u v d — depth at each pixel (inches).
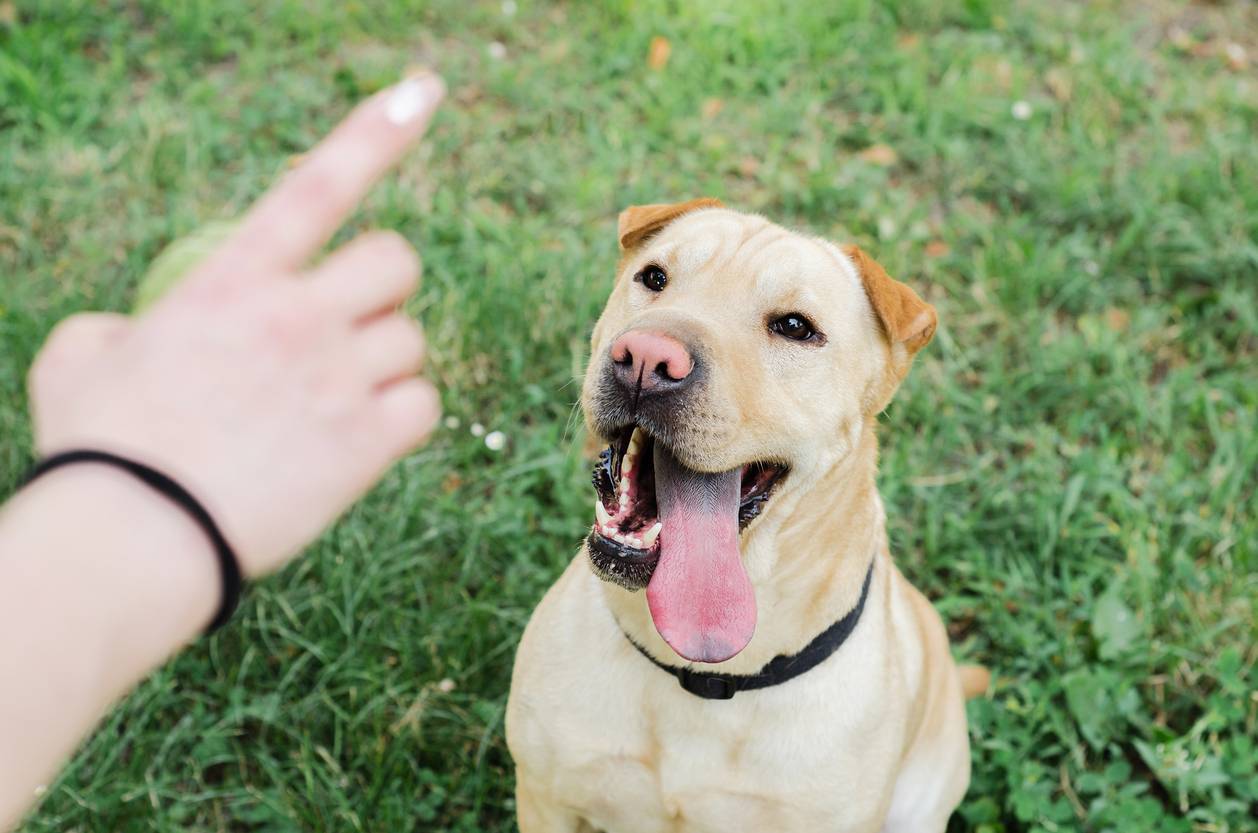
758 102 247.8
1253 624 151.0
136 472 29.3
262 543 30.5
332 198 31.5
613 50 252.4
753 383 94.1
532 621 116.8
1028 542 167.2
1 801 26.9
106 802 125.6
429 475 165.3
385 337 32.8
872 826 110.9
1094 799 137.6
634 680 105.0
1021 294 200.7
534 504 164.9
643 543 95.9
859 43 262.1
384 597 151.7
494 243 207.5
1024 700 149.7
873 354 105.7
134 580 28.8
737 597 95.3
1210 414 179.6
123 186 213.6
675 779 106.5
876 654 109.3
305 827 130.6
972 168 233.3
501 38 262.4
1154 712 148.3
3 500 154.6
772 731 104.4
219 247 32.1
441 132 232.1
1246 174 226.4
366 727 138.2
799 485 100.4
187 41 248.5
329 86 242.7
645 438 102.9
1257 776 137.5
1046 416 187.5
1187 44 272.4
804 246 102.7
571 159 228.7
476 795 135.6
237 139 228.4
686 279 102.9
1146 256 211.9
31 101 225.0
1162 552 160.7
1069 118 244.1
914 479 173.3
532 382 183.5
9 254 199.6
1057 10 281.9
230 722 139.0
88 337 31.8
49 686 27.7
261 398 30.8
